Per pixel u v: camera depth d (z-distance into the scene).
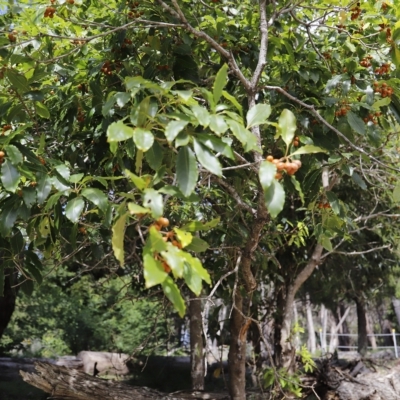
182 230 1.93
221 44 3.93
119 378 10.38
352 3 3.42
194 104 2.10
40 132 4.08
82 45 3.49
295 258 6.82
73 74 4.02
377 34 3.51
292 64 3.81
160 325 11.66
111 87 3.85
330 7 3.63
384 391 7.11
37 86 3.39
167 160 2.83
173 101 2.23
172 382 10.25
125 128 1.99
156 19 3.76
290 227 6.27
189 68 3.62
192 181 1.98
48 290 12.78
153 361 10.98
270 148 3.91
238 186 3.96
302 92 3.82
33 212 3.07
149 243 1.69
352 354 16.53
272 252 4.85
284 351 6.49
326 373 7.37
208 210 4.52
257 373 6.25
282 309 7.20
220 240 4.49
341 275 9.16
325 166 3.32
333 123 3.70
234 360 4.57
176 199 3.81
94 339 19.20
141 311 18.00
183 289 5.69
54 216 2.88
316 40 4.31
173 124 1.95
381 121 4.06
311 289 10.23
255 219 3.30
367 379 7.35
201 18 4.15
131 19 3.71
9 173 2.35
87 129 3.93
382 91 3.35
